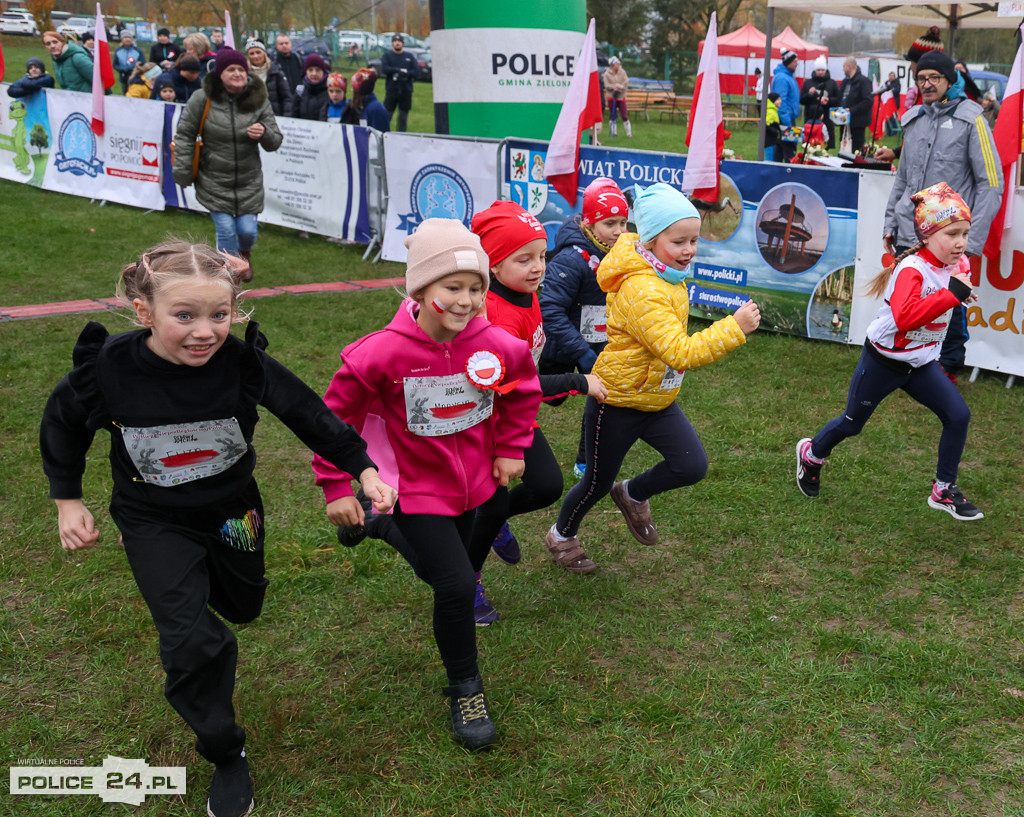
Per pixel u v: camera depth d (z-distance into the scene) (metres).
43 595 3.65
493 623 3.52
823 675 3.17
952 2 9.75
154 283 2.18
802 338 7.30
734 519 4.37
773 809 2.57
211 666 2.38
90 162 13.02
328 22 37.22
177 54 16.16
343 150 10.25
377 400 2.81
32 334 7.04
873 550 4.08
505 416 2.95
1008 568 3.90
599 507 4.56
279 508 4.48
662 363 3.44
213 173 8.20
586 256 4.20
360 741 2.86
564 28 10.46
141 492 2.43
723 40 27.89
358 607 3.63
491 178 8.98
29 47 36.34
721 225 7.54
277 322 7.57
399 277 9.31
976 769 2.73
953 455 4.28
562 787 2.66
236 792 2.55
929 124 6.06
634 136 22.59
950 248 3.85
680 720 2.95
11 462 4.84
